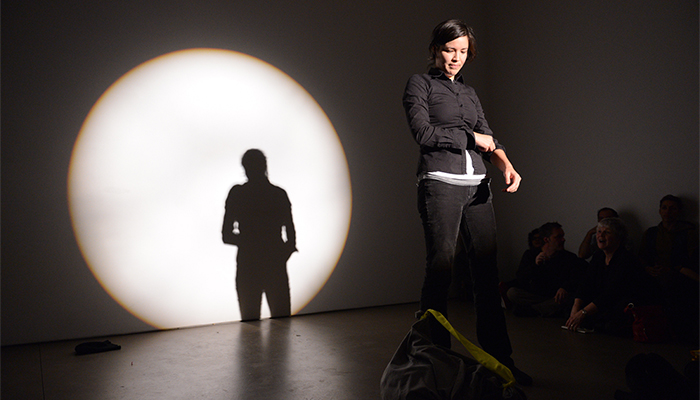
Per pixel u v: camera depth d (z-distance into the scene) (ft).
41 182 11.24
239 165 13.06
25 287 11.05
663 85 11.64
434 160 6.96
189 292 12.47
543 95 14.82
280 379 7.98
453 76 7.32
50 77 11.34
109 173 11.80
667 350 9.16
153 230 12.16
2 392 7.66
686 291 10.28
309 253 13.85
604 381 7.47
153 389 7.67
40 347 10.69
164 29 12.37
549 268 12.65
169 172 12.34
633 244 12.08
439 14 15.94
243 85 13.16
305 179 13.85
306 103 13.91
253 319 13.11
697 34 10.90
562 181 14.32
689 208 11.14
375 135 14.88
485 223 7.30
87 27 11.66
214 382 7.93
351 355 9.34
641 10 12.09
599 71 13.16
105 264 11.72
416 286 15.39
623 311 10.23
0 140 10.94
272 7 13.55
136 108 12.07
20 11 11.12
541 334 10.60
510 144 16.03
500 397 5.57
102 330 11.65
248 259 13.10
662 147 11.69
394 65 15.21
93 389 7.74
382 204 14.93
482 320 7.31
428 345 6.05
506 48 16.05
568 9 13.96
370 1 14.85
